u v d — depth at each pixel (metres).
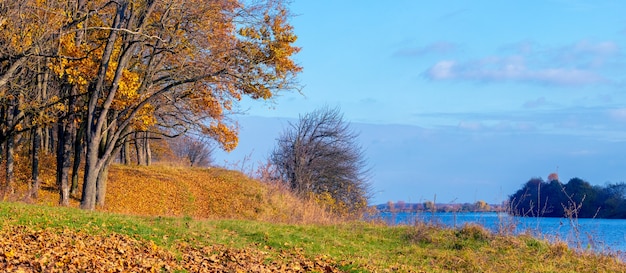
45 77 28.23
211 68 27.05
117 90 26.83
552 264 18.31
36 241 13.70
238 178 41.69
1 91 25.61
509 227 21.62
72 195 31.75
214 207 35.62
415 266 17.66
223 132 29.67
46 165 36.38
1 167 33.31
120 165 42.19
